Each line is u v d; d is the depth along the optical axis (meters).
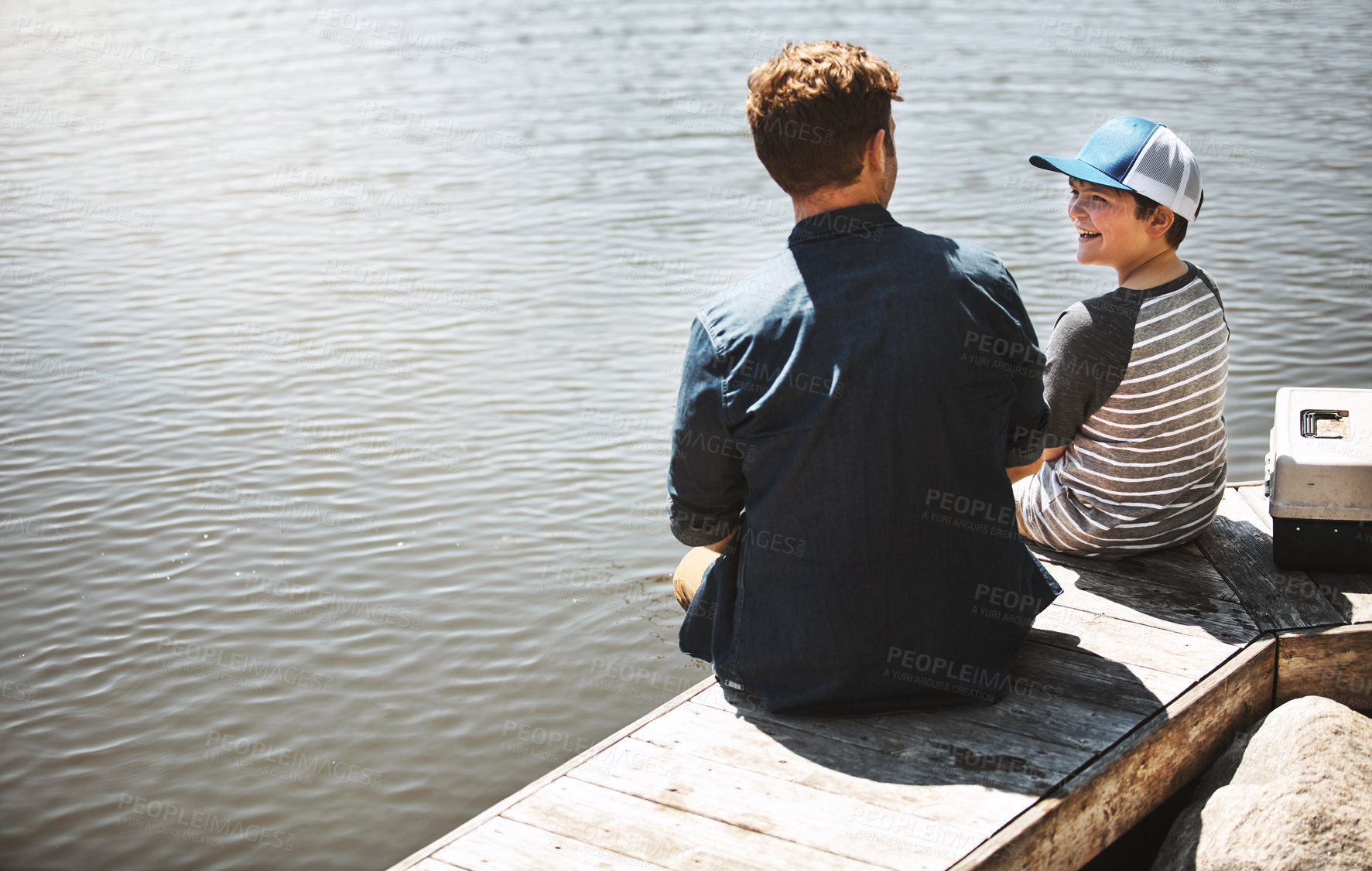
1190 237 8.66
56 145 13.14
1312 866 2.13
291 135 13.23
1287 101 12.85
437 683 4.34
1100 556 3.03
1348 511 2.86
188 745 4.06
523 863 2.06
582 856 2.07
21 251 9.52
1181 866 2.29
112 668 4.46
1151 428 2.78
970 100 13.41
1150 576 2.97
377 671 4.42
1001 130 11.97
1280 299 7.42
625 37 18.80
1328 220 8.91
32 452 6.13
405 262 8.95
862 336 2.11
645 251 8.95
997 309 2.18
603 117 13.52
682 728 2.42
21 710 4.24
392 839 3.63
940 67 15.44
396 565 5.07
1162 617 2.79
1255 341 6.84
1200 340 2.73
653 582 4.92
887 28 18.56
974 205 9.46
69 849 3.61
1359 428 2.92
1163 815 2.70
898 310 2.11
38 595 4.91
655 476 5.75
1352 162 10.45
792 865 2.03
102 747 4.06
